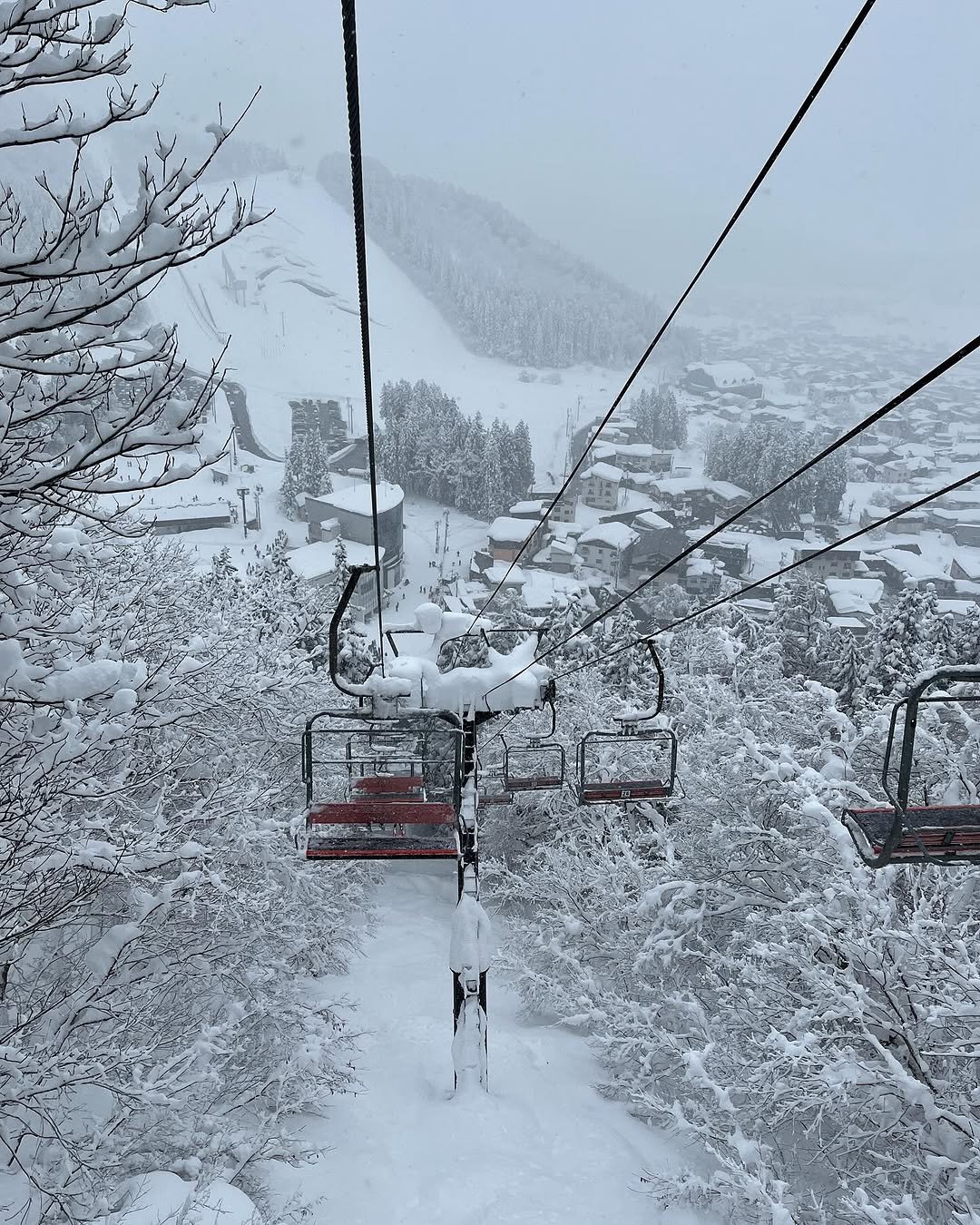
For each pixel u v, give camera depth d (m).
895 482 171.62
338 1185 9.71
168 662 8.83
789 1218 8.76
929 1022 9.46
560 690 23.03
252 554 96.50
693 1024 13.67
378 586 10.09
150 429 4.03
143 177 3.33
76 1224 6.63
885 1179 9.84
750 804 15.53
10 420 4.05
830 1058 10.09
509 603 74.88
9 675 5.48
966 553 127.38
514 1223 9.20
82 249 3.34
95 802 9.74
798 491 131.88
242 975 12.44
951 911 11.83
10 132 3.23
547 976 15.60
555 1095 12.23
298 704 17.67
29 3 2.99
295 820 12.97
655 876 16.28
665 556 99.44
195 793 12.48
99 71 3.22
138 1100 7.71
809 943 11.70
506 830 23.23
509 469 136.88
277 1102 10.10
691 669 26.14
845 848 11.46
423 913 20.97
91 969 8.39
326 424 173.12
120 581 12.98
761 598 95.38
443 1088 11.96
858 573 105.69
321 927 15.60
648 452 158.75
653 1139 11.52
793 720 19.52
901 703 5.24
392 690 9.82
